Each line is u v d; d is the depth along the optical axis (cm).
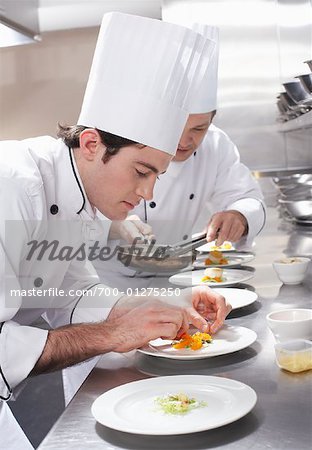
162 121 149
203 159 265
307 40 330
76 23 430
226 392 116
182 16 409
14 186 140
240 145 416
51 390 312
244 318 168
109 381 132
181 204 257
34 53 437
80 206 159
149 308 147
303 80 246
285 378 123
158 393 119
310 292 190
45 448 103
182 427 101
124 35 152
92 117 151
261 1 401
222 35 409
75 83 438
